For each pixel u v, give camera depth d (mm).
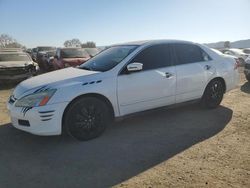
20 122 4805
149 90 5508
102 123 5102
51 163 4168
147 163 4090
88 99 4898
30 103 4625
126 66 5305
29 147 4770
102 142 4906
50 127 4609
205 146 4629
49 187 3523
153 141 4902
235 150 4449
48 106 4562
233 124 5676
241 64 21453
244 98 7965
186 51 6211
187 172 3791
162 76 5652
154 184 3520
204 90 6465
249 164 3986
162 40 5977
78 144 4844
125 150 4559
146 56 5598
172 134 5211
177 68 5910
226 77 6797
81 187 3504
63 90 4691
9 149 4703
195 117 6164
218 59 6742
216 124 5695
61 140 5027
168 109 6520
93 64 5754
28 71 12492
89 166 4047
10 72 12070
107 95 5043
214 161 4090
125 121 5969
